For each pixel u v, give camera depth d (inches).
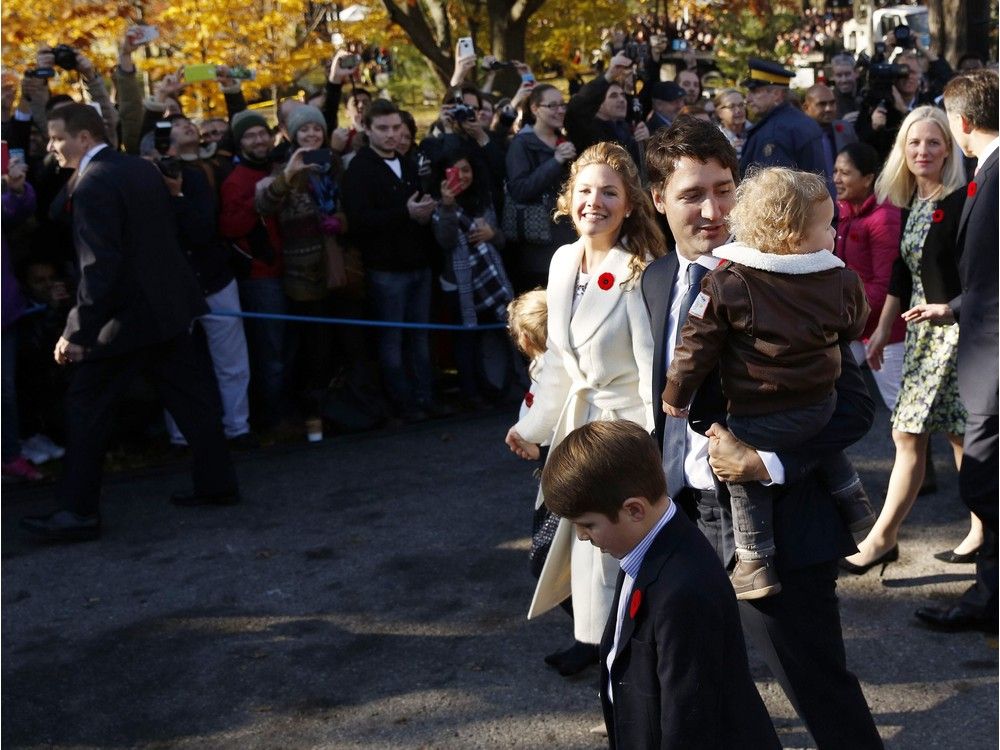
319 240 268.5
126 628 183.5
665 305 120.6
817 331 104.9
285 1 493.0
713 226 117.7
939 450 250.5
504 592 190.2
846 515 114.3
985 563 167.2
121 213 209.8
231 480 233.5
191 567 205.5
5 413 247.9
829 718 115.6
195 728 153.6
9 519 231.0
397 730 150.0
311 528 221.0
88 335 207.9
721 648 89.3
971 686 154.1
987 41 619.8
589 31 614.9
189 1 483.5
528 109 314.7
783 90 290.5
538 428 147.3
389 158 273.6
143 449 270.1
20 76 472.1
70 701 161.6
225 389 266.1
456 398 304.8
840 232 222.4
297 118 272.4
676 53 368.8
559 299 142.4
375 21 547.8
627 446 91.2
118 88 310.2
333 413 275.3
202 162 261.1
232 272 265.7
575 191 137.6
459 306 288.0
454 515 224.4
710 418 113.3
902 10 468.1
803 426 107.3
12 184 240.4
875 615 175.5
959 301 166.1
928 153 173.6
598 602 146.4
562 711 152.7
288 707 157.5
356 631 178.9
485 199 283.4
